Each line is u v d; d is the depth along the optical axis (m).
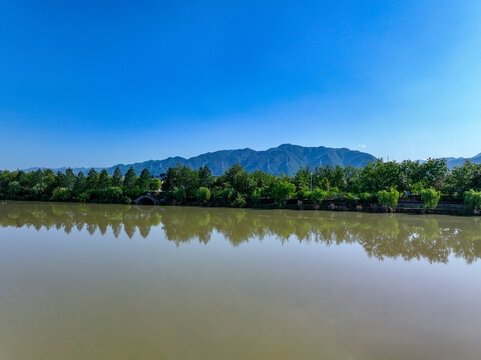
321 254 28.72
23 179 105.81
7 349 12.05
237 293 18.27
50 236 37.53
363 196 68.50
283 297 17.69
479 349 12.38
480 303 17.20
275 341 12.77
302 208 70.62
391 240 36.12
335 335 13.32
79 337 13.02
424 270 23.73
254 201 75.88
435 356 11.85
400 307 16.48
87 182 98.44
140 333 13.38
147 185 95.69
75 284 19.86
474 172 67.50
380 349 12.28
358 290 19.05
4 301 17.03
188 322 14.44
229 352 11.90
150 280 20.69
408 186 74.50
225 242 34.12
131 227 45.03
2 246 31.69
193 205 81.88
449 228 45.72
